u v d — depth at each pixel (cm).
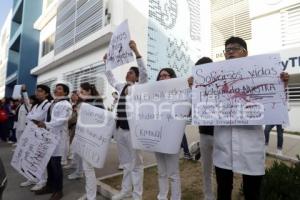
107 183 475
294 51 1085
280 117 231
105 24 1141
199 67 282
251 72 249
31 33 2283
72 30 1502
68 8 1578
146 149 329
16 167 457
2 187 306
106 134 367
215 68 271
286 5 1136
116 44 397
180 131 306
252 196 244
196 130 1105
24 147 453
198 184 449
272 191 294
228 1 1408
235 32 1359
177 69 1269
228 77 261
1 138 1099
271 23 1196
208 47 1483
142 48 1090
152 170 548
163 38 1200
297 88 1110
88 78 1294
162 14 1211
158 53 1165
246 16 1314
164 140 313
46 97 487
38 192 441
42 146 424
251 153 241
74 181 510
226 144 256
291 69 1090
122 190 397
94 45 1194
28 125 460
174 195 326
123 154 401
